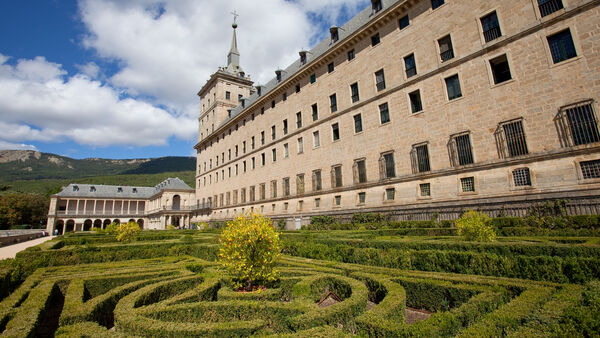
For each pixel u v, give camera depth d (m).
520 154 18.94
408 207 23.84
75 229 79.00
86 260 14.79
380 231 18.92
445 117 23.20
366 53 30.58
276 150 42.84
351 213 28.50
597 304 4.33
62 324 5.56
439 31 24.36
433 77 24.33
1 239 31.11
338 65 33.84
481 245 9.59
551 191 17.06
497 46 20.73
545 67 18.50
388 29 28.55
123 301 6.49
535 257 7.61
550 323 3.96
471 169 21.00
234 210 52.88
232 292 7.29
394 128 26.88
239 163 53.03
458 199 21.22
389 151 26.91
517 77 19.61
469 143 21.56
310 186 35.72
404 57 26.91
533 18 19.27
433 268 9.34
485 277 7.57
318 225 29.52
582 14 17.36
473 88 21.77
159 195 82.31
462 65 22.55
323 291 8.30
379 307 5.34
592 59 16.83
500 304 5.76
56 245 18.78
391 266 10.31
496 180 19.62
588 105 16.73
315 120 36.69
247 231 8.41
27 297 7.42
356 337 4.42
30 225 75.12
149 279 9.27
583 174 16.33
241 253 8.50
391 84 27.69
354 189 29.66
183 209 75.00
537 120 18.47
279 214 40.03
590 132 16.50
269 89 49.19
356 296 6.17
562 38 18.14
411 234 17.91
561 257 8.02
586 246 7.80
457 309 4.98
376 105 28.78
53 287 8.52
